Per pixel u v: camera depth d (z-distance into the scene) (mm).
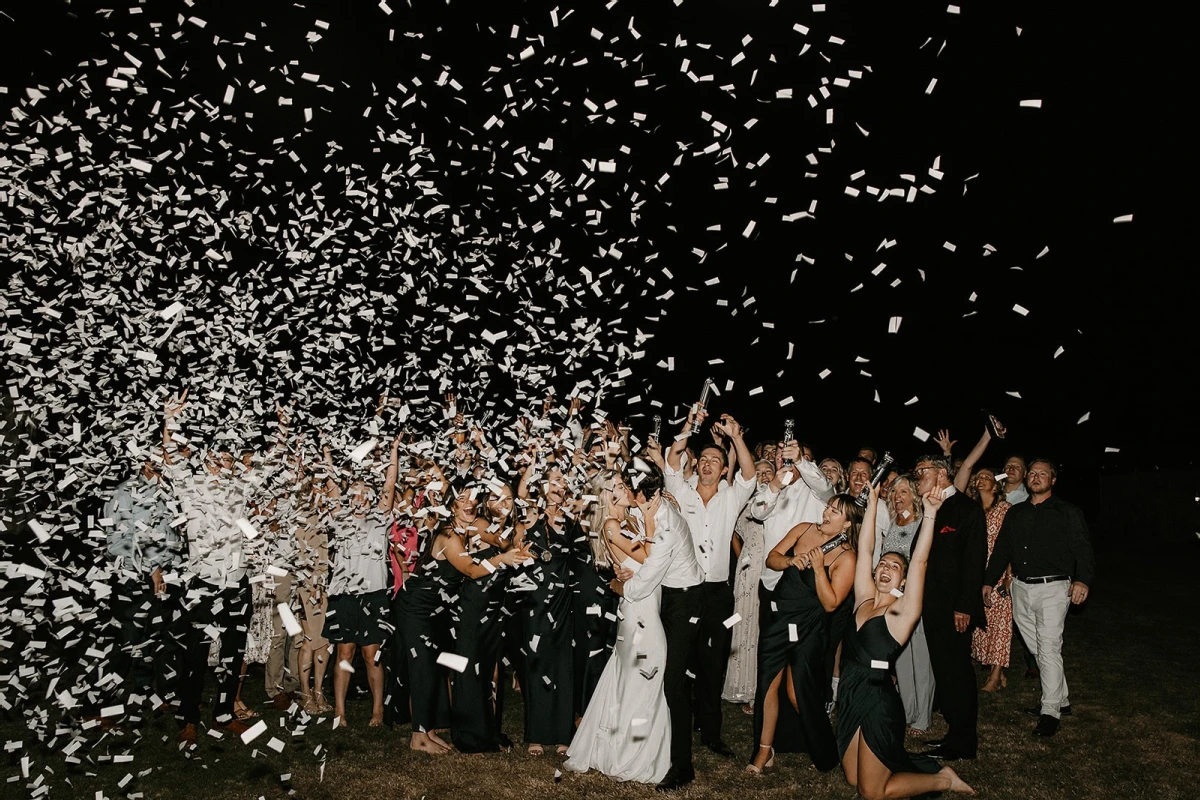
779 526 5289
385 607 5406
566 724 4957
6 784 4340
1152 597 9305
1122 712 5676
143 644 4941
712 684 5008
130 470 5328
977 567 4949
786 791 4434
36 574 4406
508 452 6277
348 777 4555
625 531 4586
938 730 5516
